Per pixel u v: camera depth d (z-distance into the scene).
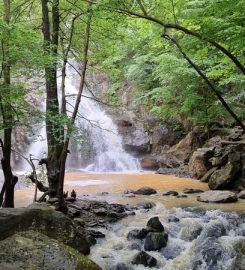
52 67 7.65
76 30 9.74
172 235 7.88
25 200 10.55
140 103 20.22
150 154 19.80
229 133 16.08
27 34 6.78
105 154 19.95
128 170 19.23
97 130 20.47
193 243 7.44
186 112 17.70
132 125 20.77
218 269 6.68
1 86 6.95
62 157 8.18
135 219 8.73
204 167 14.77
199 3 8.33
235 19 7.06
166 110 17.22
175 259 6.99
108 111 21.70
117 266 6.59
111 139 20.58
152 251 7.25
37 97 16.66
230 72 11.58
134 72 19.28
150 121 20.27
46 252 5.70
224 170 12.53
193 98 15.38
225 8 7.04
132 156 20.05
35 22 11.05
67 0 8.87
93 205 9.56
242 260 6.62
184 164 16.88
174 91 16.69
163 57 14.31
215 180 12.41
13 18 9.77
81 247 6.75
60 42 10.12
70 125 8.01
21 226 6.31
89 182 14.43
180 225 8.27
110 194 11.68
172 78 15.34
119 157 19.92
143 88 20.39
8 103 7.21
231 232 7.93
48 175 8.97
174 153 17.66
